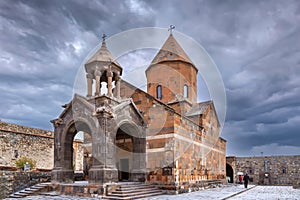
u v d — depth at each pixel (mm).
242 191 22109
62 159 18859
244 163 39625
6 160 24578
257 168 38750
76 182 20188
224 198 16000
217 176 28297
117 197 14820
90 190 15789
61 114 19531
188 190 20281
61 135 19266
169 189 18516
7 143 24891
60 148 19094
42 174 20828
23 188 19234
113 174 16250
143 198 15453
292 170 36812
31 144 27359
